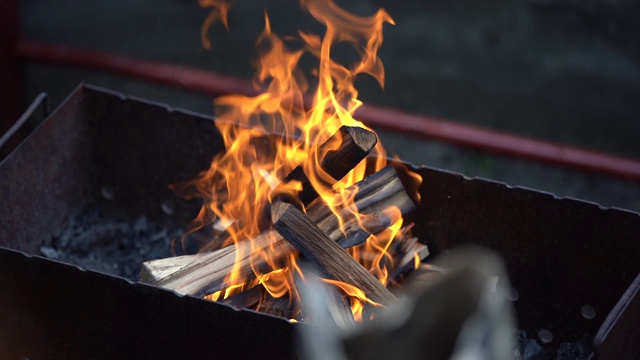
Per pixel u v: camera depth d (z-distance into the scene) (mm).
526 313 4219
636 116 6863
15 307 3654
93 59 5910
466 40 7344
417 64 7125
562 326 4156
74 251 4441
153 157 4508
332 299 3594
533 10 7527
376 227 3846
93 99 4422
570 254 4062
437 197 4160
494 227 4141
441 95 6914
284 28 7402
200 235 4512
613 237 3951
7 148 4367
